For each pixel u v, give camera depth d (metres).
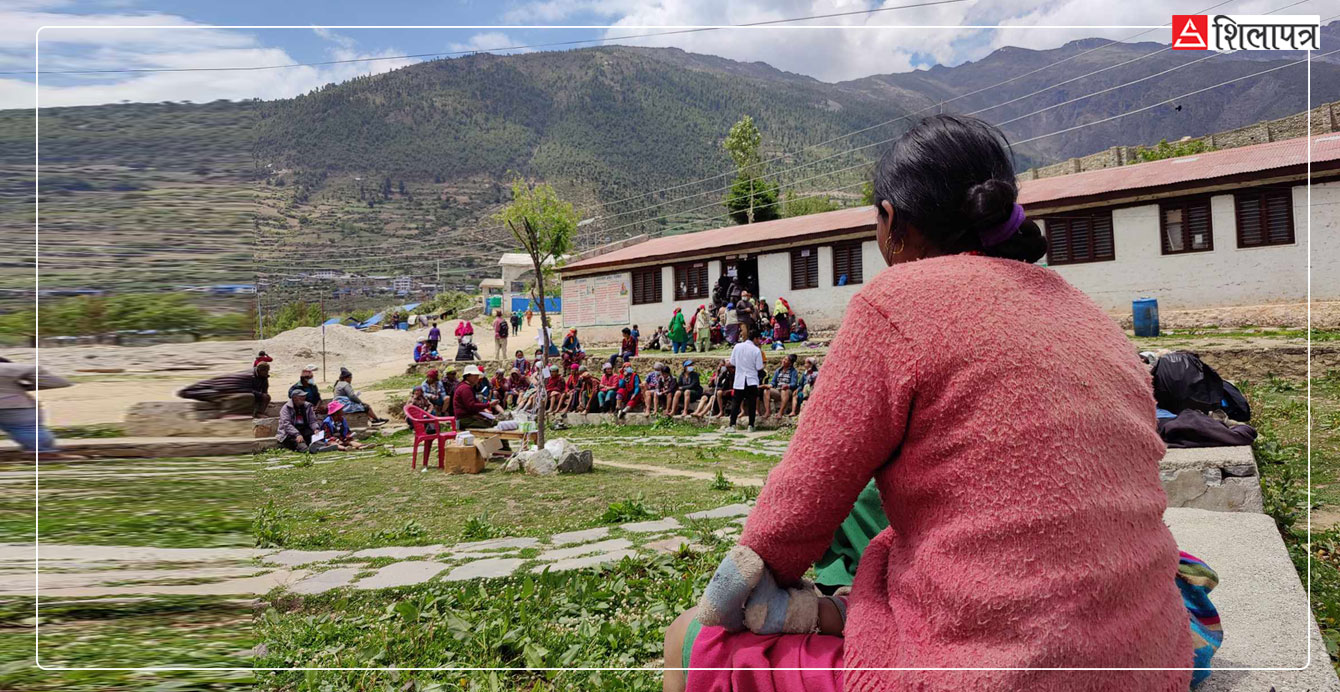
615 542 5.89
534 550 5.73
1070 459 1.21
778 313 23.80
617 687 3.08
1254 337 15.59
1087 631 1.19
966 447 1.24
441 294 66.44
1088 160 35.97
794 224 27.72
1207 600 1.89
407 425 17.80
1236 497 4.41
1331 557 4.93
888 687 1.30
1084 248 19.45
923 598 1.29
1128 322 18.31
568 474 10.13
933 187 1.45
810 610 1.50
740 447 12.88
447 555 5.71
